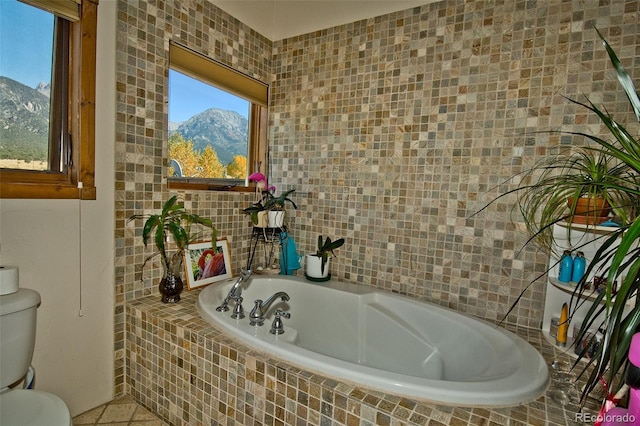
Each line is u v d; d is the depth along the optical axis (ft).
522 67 5.40
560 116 5.18
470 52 5.77
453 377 4.99
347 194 7.11
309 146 7.57
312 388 3.54
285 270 7.57
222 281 6.47
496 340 4.79
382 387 3.43
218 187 7.18
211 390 4.41
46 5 4.29
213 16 6.53
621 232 2.70
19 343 3.84
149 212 5.65
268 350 4.08
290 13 7.30
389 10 6.46
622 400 2.83
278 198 7.24
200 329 4.63
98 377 5.14
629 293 2.58
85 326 4.93
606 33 4.88
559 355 4.50
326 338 6.44
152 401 5.11
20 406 3.37
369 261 6.88
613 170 3.95
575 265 4.63
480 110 5.73
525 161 5.42
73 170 4.77
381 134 6.65
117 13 5.00
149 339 5.09
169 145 6.24
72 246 4.72
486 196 5.73
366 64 6.77
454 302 6.07
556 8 5.15
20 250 4.20
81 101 4.68
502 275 5.66
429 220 6.23
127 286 5.44
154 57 5.55
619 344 2.44
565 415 3.13
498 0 5.53
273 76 8.05
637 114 2.58
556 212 5.03
